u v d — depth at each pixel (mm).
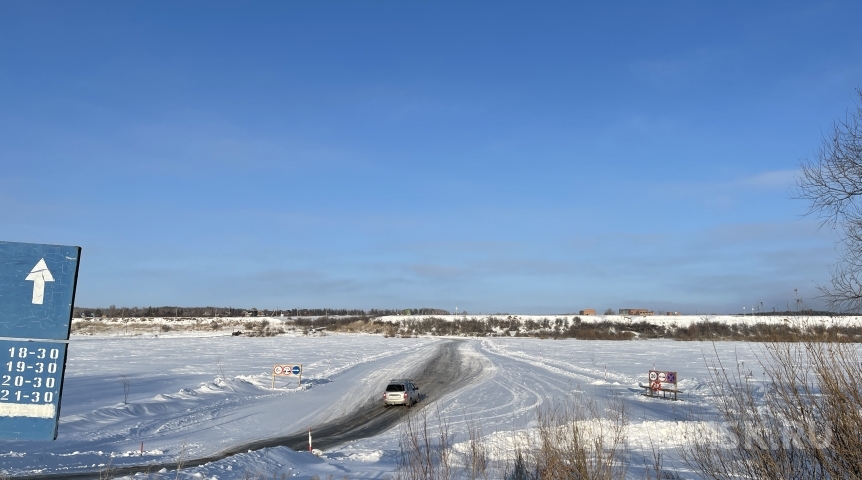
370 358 61875
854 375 6352
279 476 13633
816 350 6750
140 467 16188
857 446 6098
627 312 150375
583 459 7867
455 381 40594
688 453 14102
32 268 4523
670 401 28750
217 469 14039
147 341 93500
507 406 28422
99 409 24750
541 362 53969
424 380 41875
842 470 6234
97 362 54469
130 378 39625
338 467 15812
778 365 7172
